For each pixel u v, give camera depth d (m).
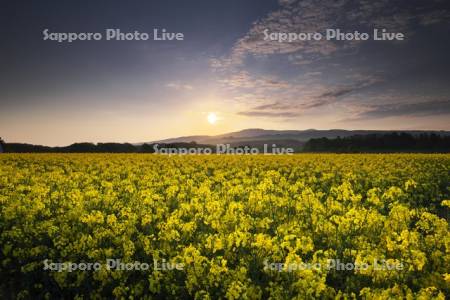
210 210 12.95
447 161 40.50
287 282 8.22
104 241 10.84
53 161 40.41
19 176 23.61
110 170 30.33
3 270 10.27
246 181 21.34
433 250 9.56
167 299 8.52
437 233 10.52
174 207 16.44
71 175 24.83
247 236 10.18
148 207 14.34
